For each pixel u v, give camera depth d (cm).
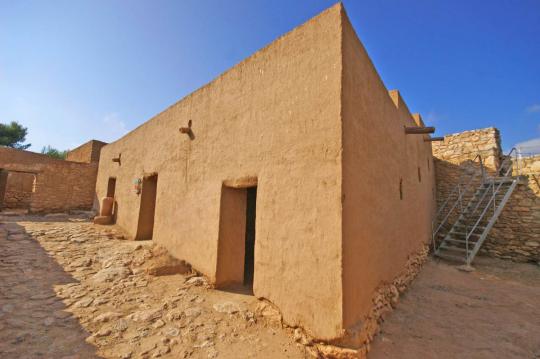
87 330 282
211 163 461
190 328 292
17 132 2228
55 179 1223
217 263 411
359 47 335
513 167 869
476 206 818
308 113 303
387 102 443
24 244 592
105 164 1116
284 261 300
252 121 384
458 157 990
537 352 273
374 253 332
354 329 247
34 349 244
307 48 321
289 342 270
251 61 405
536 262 732
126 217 798
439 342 289
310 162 290
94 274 455
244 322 306
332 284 249
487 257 796
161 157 649
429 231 811
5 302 333
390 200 420
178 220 538
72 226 816
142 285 415
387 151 422
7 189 1349
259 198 348
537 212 755
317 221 272
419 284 507
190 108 554
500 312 379
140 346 258
